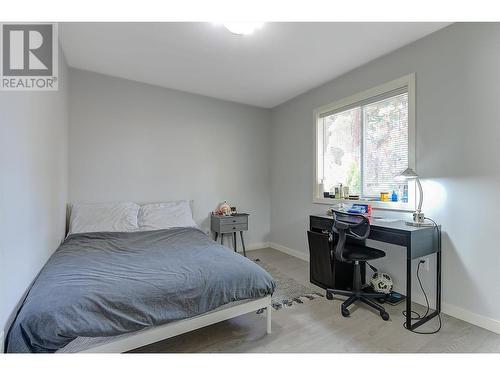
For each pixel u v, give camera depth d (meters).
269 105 4.18
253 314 2.10
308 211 3.54
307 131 3.54
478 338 1.73
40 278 1.60
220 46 2.41
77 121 3.02
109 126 3.19
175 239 2.62
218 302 1.61
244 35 2.22
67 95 2.89
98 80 3.12
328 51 2.46
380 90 2.55
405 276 2.35
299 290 2.56
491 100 1.81
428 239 1.99
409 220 2.32
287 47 2.39
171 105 3.55
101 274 1.64
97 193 3.13
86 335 1.24
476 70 1.88
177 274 1.65
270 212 4.32
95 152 3.12
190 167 3.70
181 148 3.63
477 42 1.87
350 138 3.03
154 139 3.45
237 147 4.06
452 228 2.02
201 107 3.76
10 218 1.30
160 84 3.40
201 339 1.76
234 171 4.04
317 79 3.13
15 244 1.36
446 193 2.06
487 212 1.83
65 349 1.25
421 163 2.22
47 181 2.04
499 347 1.63
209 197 3.85
